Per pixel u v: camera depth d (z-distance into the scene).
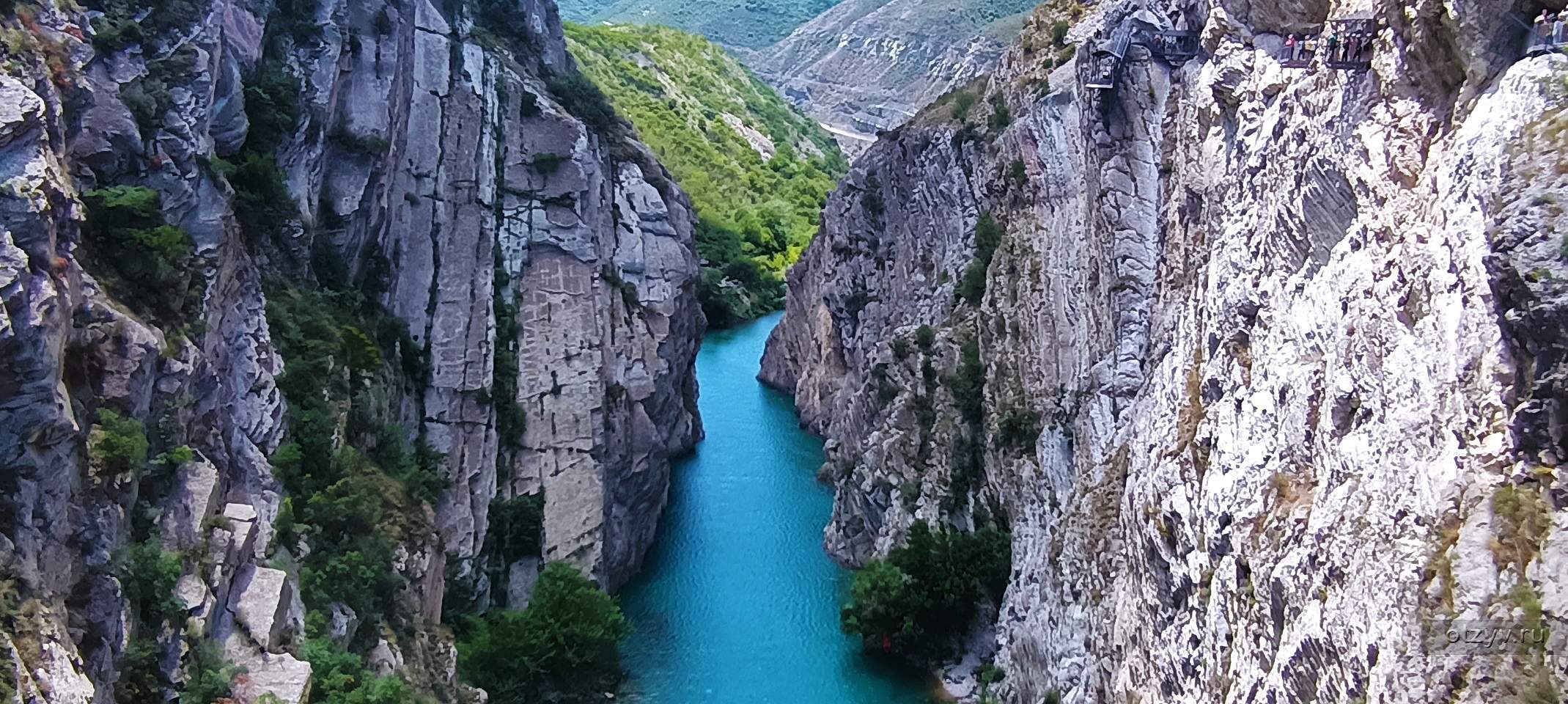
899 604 50.19
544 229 64.19
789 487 73.25
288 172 50.06
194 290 37.31
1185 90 39.16
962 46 156.12
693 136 147.62
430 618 44.59
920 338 62.84
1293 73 29.36
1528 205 18.25
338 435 43.53
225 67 45.78
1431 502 19.39
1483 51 21.08
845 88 197.12
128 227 35.66
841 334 81.75
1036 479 48.09
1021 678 44.31
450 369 56.69
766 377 100.25
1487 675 17.56
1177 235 37.59
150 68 40.16
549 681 46.16
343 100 55.72
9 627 24.30
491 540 53.62
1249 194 30.33
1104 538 39.00
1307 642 22.09
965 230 64.94
